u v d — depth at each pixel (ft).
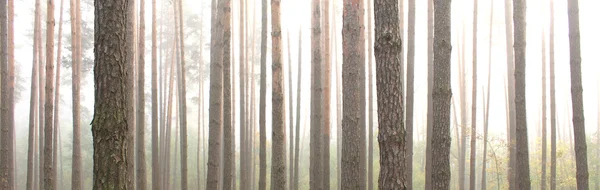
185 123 45.32
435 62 21.95
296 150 51.90
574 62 26.73
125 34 15.79
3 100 34.27
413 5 38.50
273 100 29.58
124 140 15.61
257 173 79.20
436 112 21.66
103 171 15.12
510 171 42.19
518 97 27.37
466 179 79.61
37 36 47.91
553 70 43.14
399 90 17.60
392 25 17.52
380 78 17.60
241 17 47.96
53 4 34.86
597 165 61.93
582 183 26.37
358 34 24.98
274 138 29.27
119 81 15.43
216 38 31.40
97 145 15.19
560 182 56.85
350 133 24.43
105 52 15.25
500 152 73.31
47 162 33.86
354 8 24.99
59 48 55.01
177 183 82.02
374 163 69.31
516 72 27.50
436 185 21.29
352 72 24.70
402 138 17.57
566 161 60.64
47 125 33.96
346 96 24.58
